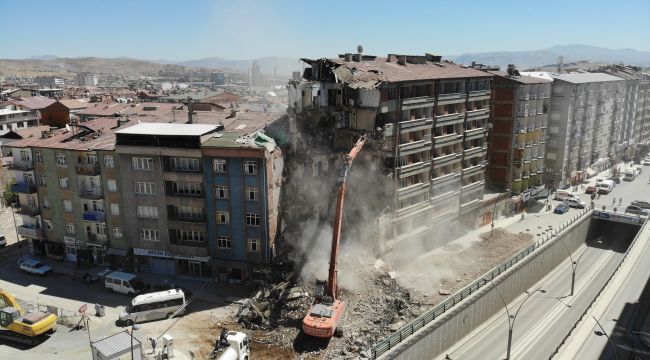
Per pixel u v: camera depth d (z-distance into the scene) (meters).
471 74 82.88
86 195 72.12
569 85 115.88
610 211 105.25
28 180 76.81
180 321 59.81
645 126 182.75
